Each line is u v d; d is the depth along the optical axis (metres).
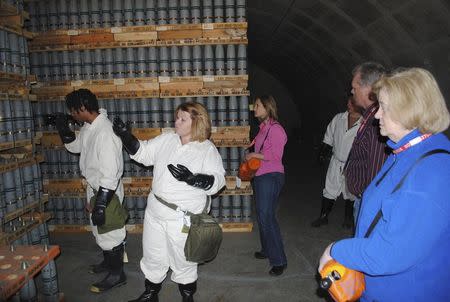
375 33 6.80
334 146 4.90
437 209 1.30
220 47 4.53
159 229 2.84
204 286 3.55
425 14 5.16
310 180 8.48
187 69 4.55
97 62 4.59
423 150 1.42
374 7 6.05
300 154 12.60
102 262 3.83
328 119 12.78
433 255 1.42
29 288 2.46
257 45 14.15
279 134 3.46
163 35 4.49
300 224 5.36
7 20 3.32
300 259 4.12
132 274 3.77
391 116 1.46
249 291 3.46
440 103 1.40
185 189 2.75
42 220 3.55
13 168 3.17
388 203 1.44
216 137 4.65
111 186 3.13
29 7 4.57
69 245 4.54
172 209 2.75
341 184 4.97
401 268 1.36
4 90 3.20
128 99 4.64
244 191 4.80
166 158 2.82
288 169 9.89
